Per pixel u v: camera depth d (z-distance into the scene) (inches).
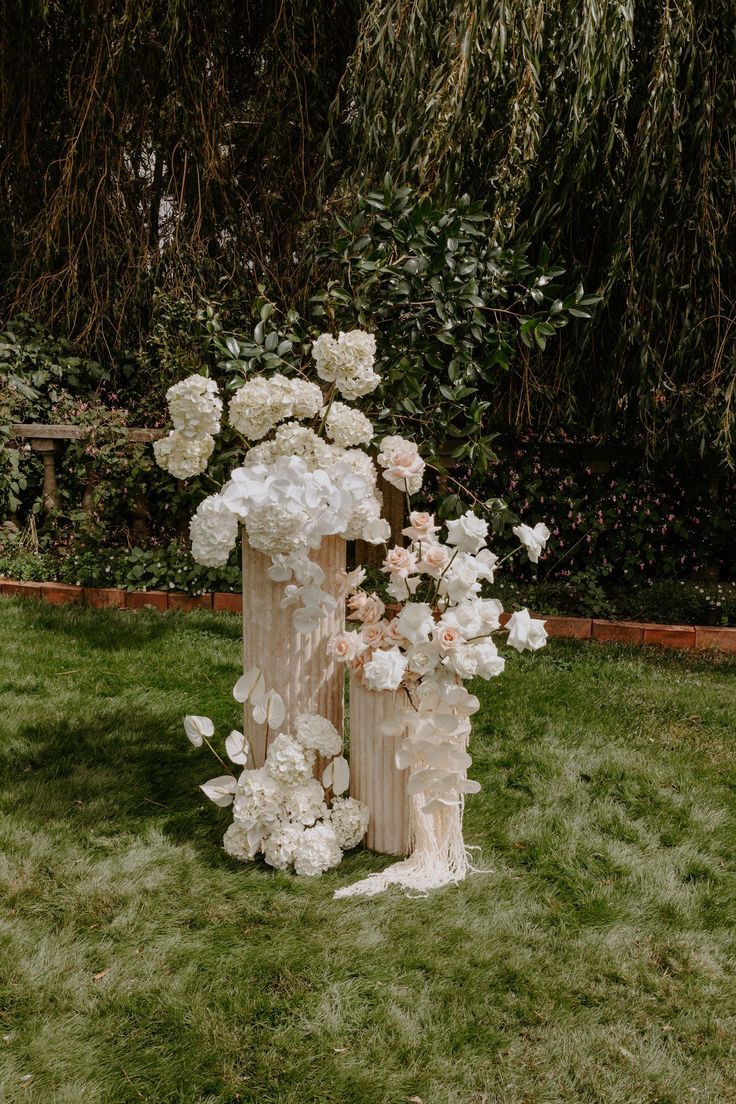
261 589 104.4
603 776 129.3
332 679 108.9
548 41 174.4
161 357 243.6
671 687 166.6
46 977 83.7
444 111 171.3
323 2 239.8
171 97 245.6
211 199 254.8
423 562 102.3
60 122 265.1
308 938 90.6
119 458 231.1
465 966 87.1
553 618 203.2
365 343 105.0
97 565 224.5
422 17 176.1
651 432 202.7
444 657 98.4
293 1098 71.2
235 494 94.8
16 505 239.1
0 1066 73.2
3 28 252.4
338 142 245.4
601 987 85.1
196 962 86.5
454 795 101.1
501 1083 73.5
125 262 263.3
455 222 131.3
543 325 131.1
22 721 142.4
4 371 241.0
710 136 181.3
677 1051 77.4
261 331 126.0
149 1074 73.1
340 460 103.2
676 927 94.7
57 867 101.2
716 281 190.5
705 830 114.7
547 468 222.5
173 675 166.1
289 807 103.8
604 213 198.1
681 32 174.4
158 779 124.5
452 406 140.8
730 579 228.1
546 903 98.3
